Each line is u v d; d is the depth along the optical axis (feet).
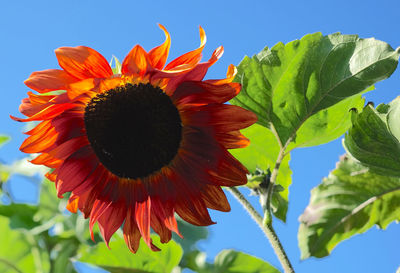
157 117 1.85
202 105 1.85
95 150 1.89
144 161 1.87
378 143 1.94
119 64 1.81
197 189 1.91
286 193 2.07
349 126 2.01
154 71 1.69
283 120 2.01
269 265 2.56
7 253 2.78
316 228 2.28
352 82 1.89
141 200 1.94
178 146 1.88
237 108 1.82
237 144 1.86
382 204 2.26
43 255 2.79
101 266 2.32
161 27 1.70
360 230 2.29
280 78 1.96
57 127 1.86
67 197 2.81
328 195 2.28
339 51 1.90
